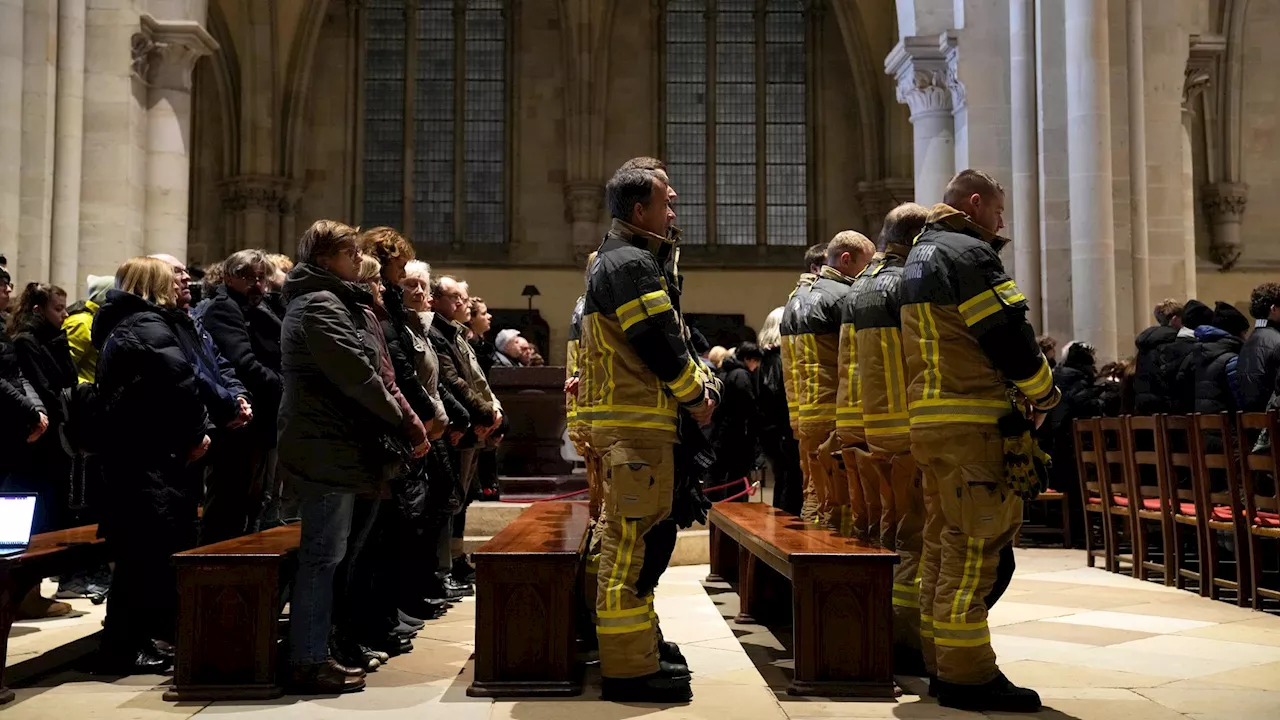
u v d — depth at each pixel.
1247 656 5.99
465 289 7.66
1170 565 8.70
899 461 5.64
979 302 4.68
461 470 8.29
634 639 4.97
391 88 32.47
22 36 13.62
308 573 5.13
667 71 32.75
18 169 13.55
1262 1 28.53
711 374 5.18
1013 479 4.67
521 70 32.34
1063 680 5.42
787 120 32.88
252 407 7.08
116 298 5.84
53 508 8.12
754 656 6.11
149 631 5.79
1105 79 13.60
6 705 4.96
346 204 31.83
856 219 32.47
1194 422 8.12
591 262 5.07
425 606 7.44
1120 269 13.63
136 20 14.45
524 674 5.12
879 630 5.08
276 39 30.27
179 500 5.81
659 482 4.88
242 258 7.19
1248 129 28.66
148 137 14.91
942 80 15.47
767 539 5.77
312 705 4.91
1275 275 28.56
